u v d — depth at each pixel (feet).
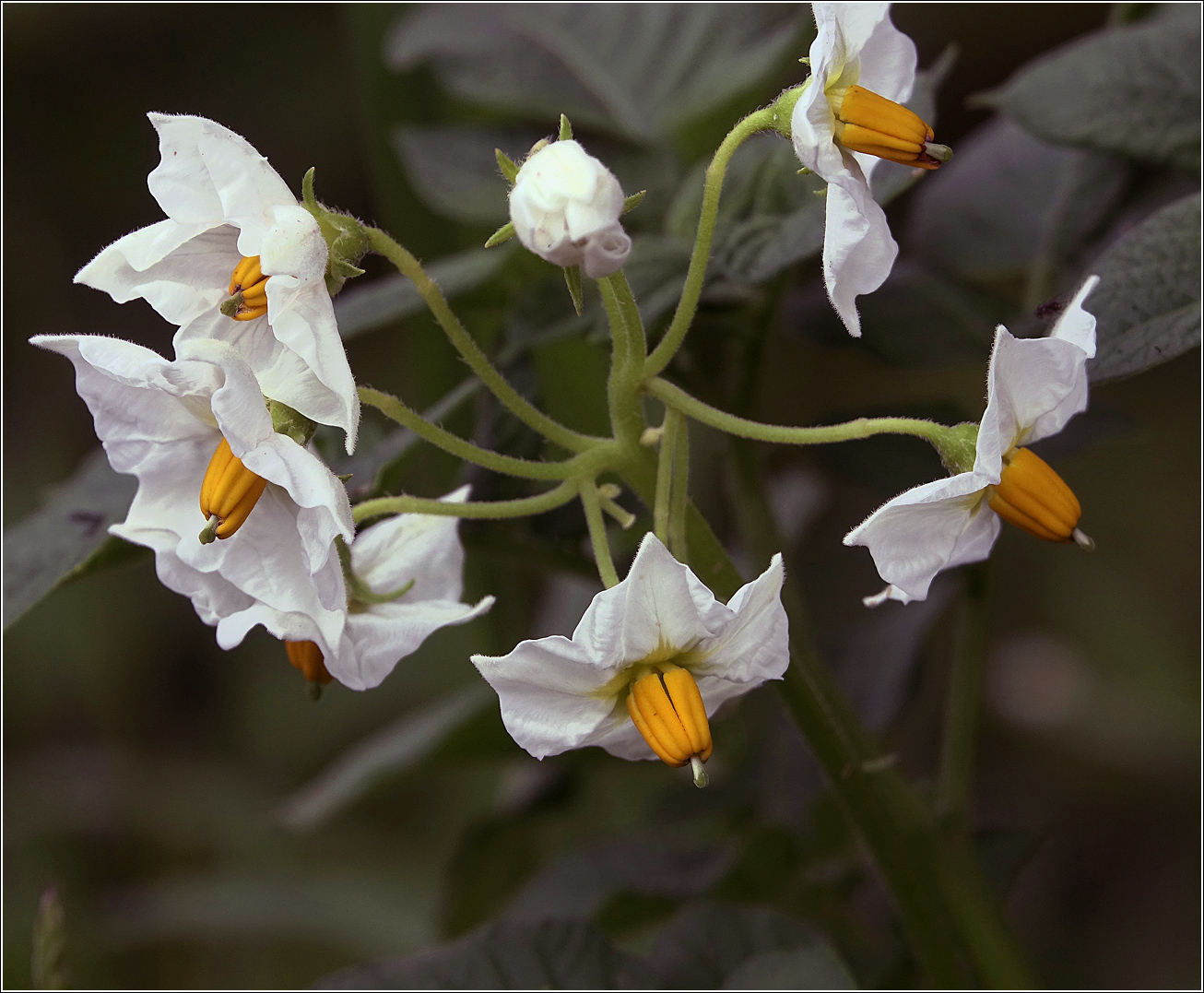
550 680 0.79
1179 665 1.56
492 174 1.05
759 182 0.90
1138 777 1.60
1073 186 0.99
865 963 1.01
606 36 1.07
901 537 0.80
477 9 1.10
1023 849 0.97
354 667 0.82
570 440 0.83
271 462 0.79
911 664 1.04
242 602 0.82
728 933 0.89
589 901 1.02
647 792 1.31
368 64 1.15
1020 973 0.90
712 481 1.07
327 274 0.80
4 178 1.86
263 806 1.60
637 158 1.01
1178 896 1.52
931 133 0.81
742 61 1.02
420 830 1.61
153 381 0.79
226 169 0.79
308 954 1.51
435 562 0.86
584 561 0.97
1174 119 0.92
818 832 1.01
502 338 0.93
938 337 0.97
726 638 0.80
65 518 0.93
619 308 0.82
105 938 1.39
